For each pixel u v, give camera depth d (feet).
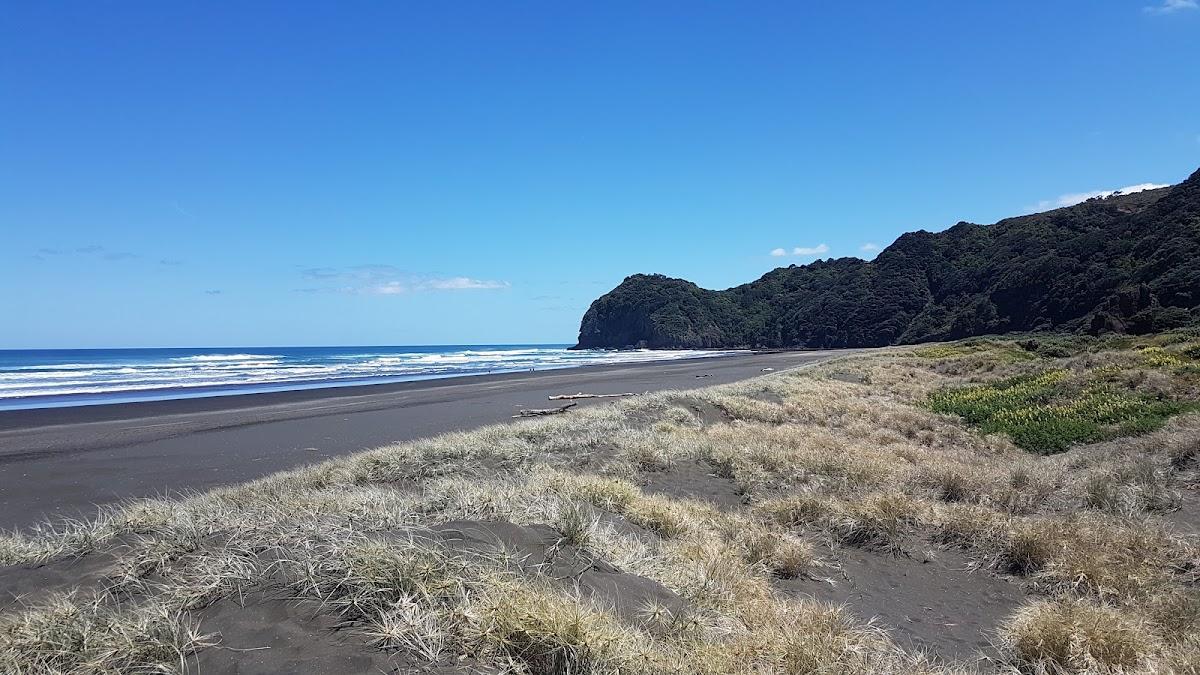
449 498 20.62
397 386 100.58
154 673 9.96
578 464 33.27
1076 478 30.17
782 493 28.94
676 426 45.11
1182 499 26.18
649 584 15.88
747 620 15.16
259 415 62.90
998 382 69.41
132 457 41.22
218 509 20.93
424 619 11.34
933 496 28.19
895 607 18.37
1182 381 48.88
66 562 15.67
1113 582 18.03
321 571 12.84
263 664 10.14
